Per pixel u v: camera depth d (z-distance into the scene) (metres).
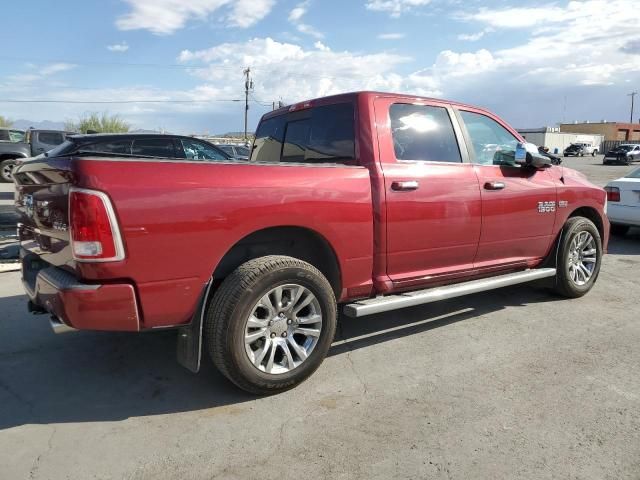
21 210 3.75
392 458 2.74
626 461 2.71
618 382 3.61
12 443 2.88
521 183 4.85
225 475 2.61
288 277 3.33
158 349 4.20
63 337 4.45
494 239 4.68
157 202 2.89
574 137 71.00
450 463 2.70
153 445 2.87
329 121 4.22
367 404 3.32
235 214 3.14
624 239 9.55
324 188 3.53
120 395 3.44
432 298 4.12
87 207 2.73
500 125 5.00
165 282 2.97
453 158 4.42
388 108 4.07
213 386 3.57
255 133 5.20
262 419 3.14
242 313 3.17
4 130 19.25
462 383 3.60
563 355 4.08
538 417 3.15
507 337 4.47
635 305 5.41
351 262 3.75
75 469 2.65
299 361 3.48
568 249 5.38
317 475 2.61
